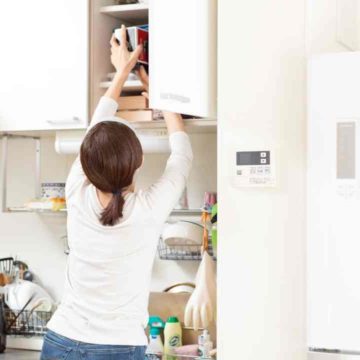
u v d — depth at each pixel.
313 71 2.03
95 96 3.15
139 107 3.02
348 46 2.29
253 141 2.27
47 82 3.22
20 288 3.60
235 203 2.29
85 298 2.41
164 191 2.46
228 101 2.31
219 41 2.32
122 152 2.37
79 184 2.50
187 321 2.80
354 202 1.99
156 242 2.47
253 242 2.27
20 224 3.83
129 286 2.40
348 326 1.99
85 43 3.13
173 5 2.39
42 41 3.23
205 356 2.99
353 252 1.99
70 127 3.17
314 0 2.20
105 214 2.38
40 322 3.57
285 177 2.23
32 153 3.80
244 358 2.27
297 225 2.21
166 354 3.07
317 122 2.02
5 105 3.33
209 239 3.26
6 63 3.32
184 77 2.41
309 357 2.03
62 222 3.74
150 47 2.36
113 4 3.29
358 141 1.98
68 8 3.17
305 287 2.20
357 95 1.98
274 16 2.25
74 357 2.36
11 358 3.34
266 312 2.25
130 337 2.38
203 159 3.43
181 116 2.86
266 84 2.26
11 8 3.30
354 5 2.35
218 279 2.31
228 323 2.29
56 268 3.75
